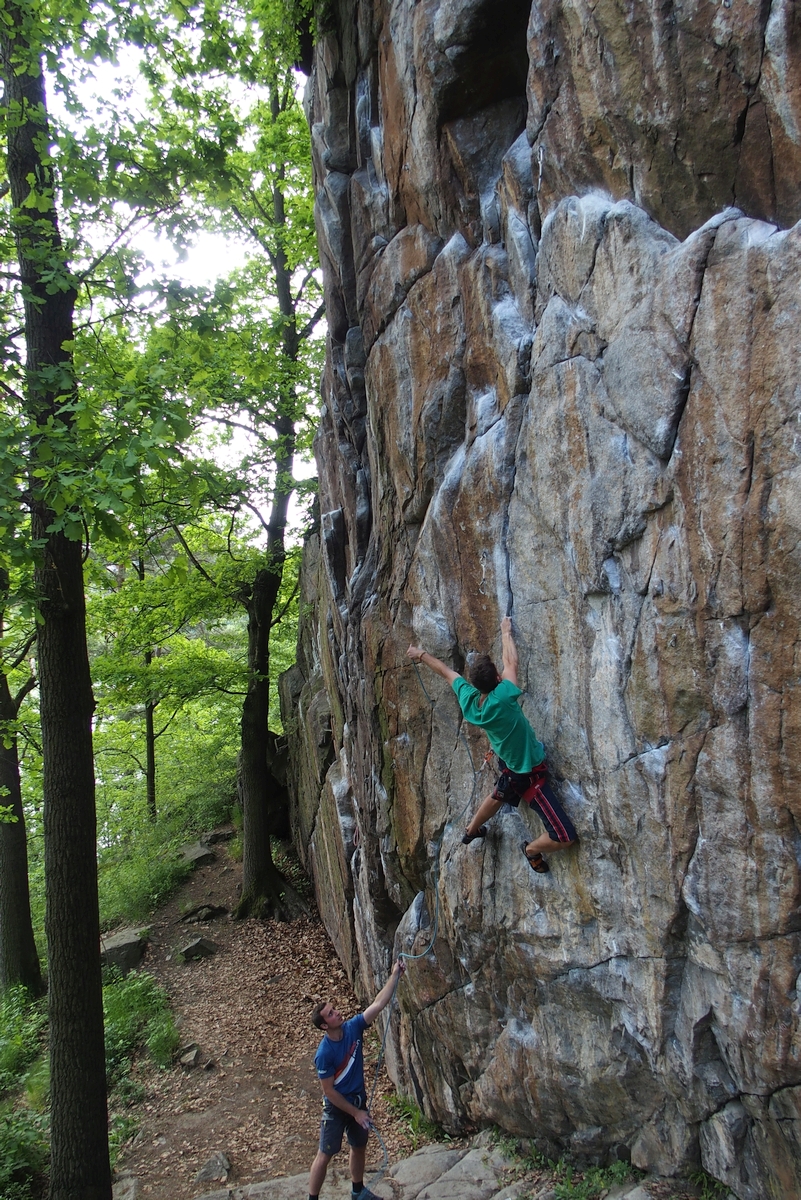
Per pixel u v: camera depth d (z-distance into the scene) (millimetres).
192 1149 7820
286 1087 8688
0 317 6754
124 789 21484
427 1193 5578
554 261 4555
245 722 14508
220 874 15289
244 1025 10156
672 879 4062
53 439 5348
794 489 3201
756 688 3496
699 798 3857
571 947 4930
